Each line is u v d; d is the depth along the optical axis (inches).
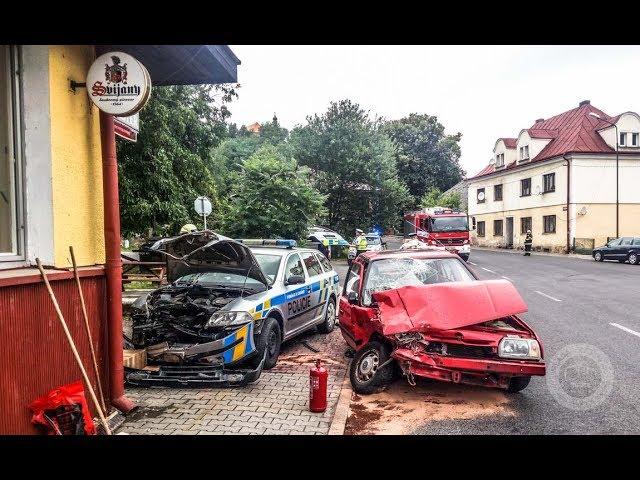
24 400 151.6
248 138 2470.5
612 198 1290.6
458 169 2541.8
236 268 285.0
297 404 217.8
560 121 1571.1
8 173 163.8
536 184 1448.1
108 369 202.1
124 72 184.1
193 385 235.3
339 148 1286.9
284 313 296.2
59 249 175.5
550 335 351.3
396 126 2463.1
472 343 213.5
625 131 1290.6
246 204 755.4
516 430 191.3
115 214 202.7
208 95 810.8
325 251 1136.2
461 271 281.4
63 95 179.3
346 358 305.3
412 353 215.6
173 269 302.0
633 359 286.7
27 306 154.1
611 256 1027.3
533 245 1464.1
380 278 278.5
